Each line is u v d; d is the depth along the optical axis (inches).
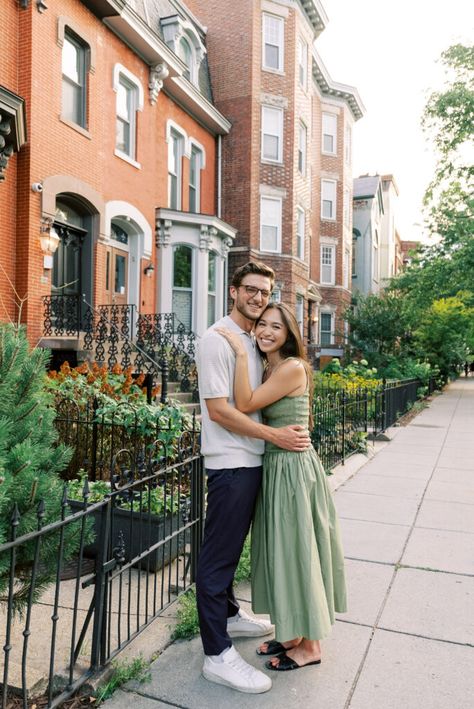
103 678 98.7
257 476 104.0
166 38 599.8
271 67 737.6
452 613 128.5
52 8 397.7
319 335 968.9
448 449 358.9
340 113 1022.4
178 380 438.3
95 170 449.7
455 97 801.6
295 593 100.5
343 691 97.9
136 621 120.6
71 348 381.7
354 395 354.6
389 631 120.0
